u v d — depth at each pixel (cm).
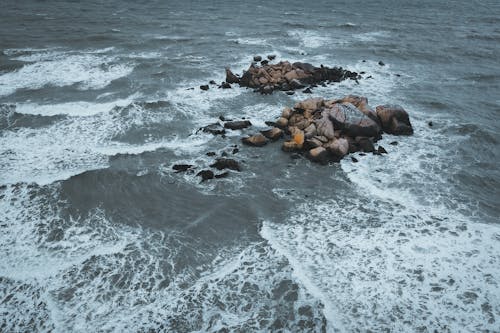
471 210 1328
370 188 1439
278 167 1567
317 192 1421
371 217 1291
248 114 2030
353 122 1706
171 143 1744
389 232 1224
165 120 1941
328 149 1614
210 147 1712
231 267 1104
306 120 1792
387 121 1819
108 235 1220
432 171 1545
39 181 1455
